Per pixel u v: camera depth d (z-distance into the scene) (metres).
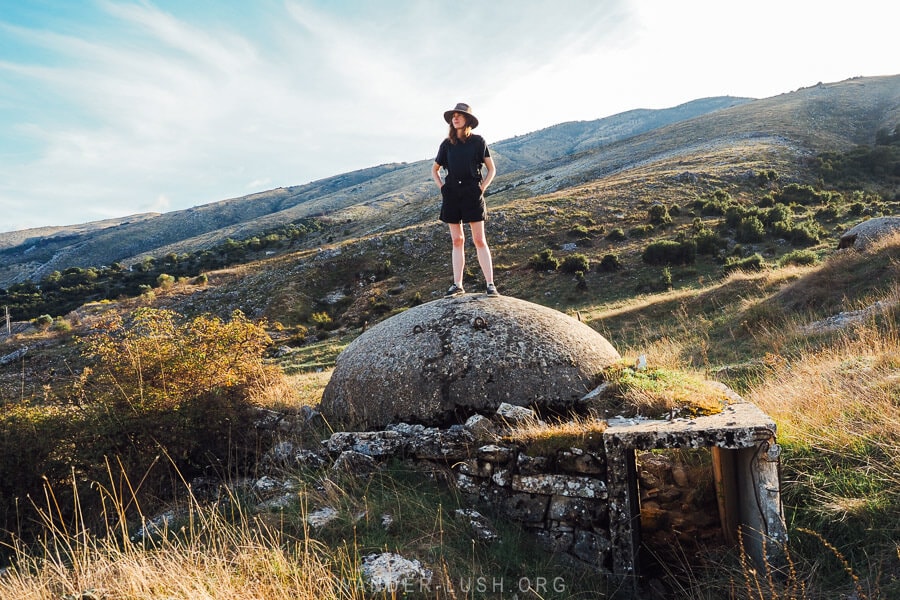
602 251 33.69
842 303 11.94
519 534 3.67
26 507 4.05
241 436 5.14
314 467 4.46
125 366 5.32
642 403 4.14
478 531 3.61
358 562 3.10
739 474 3.88
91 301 51.56
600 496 3.53
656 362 6.92
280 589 2.75
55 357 28.03
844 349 7.10
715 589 3.50
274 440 5.06
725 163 51.56
